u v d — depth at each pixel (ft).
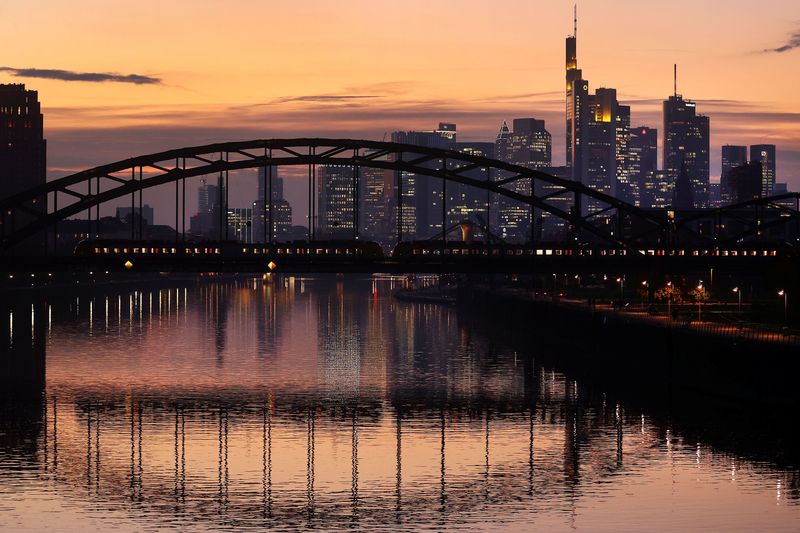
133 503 362.74
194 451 429.79
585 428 465.88
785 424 451.12
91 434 458.91
